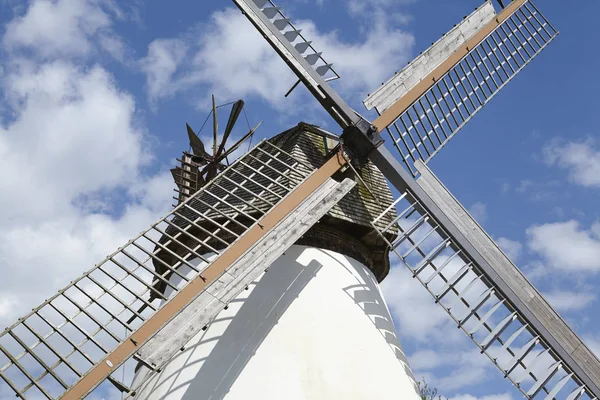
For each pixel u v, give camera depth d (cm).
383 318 1420
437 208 1422
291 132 1531
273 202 1380
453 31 1647
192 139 1753
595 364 1355
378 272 1584
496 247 1412
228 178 1379
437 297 1357
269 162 1493
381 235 1385
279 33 1466
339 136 1481
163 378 1292
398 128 1487
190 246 1473
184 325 1163
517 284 1380
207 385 1255
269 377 1261
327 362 1295
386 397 1302
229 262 1244
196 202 1518
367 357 1329
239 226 1404
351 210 1445
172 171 1675
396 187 1446
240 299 1337
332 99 1440
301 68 1450
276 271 1372
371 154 1433
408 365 1407
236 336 1300
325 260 1413
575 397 1318
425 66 1573
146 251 1243
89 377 1083
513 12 1767
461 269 1387
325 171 1394
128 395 1102
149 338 1140
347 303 1379
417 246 1396
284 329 1314
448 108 1584
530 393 1308
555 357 1345
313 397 1256
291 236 1295
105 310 1161
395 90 1512
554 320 1369
